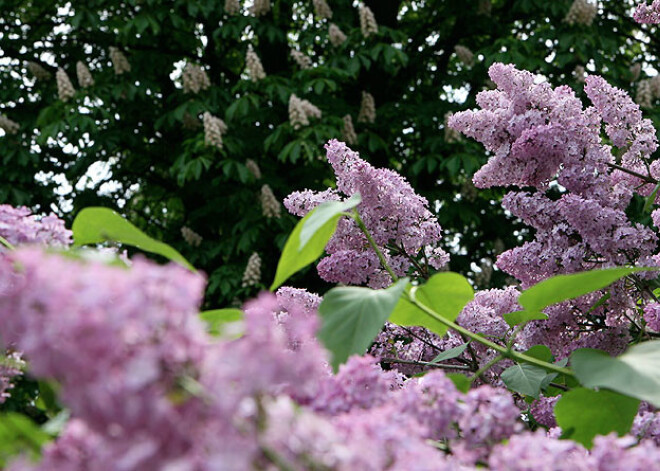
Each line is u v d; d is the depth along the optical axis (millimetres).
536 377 1315
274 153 6082
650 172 1988
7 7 6500
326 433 463
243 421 440
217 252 5602
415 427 552
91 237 818
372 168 1754
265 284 5844
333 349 847
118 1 6293
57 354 411
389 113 5906
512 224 6328
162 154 6543
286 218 5633
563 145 1877
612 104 1976
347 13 6410
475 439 640
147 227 6992
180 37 6809
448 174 6277
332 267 1761
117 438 430
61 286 422
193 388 431
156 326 435
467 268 6176
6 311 441
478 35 6941
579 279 912
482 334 1745
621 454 593
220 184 5988
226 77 7031
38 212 6145
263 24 6117
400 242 1785
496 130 1981
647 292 1734
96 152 6086
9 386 846
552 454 595
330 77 6121
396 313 1089
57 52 6699
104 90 5988
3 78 6438
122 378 409
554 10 5711
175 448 414
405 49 6754
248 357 424
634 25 7016
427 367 1837
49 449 483
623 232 1729
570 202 1782
